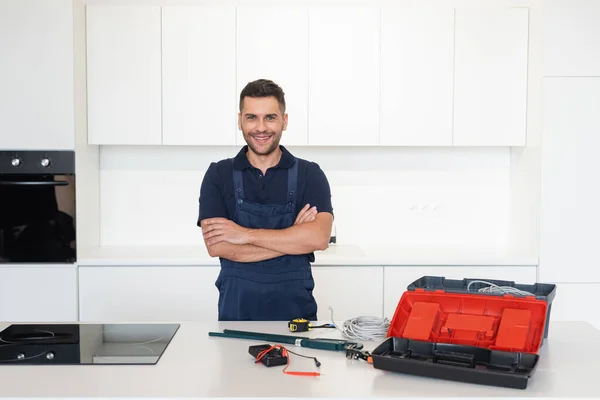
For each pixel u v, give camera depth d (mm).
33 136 3457
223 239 2311
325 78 3617
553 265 3535
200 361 1731
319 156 3986
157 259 3473
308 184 2459
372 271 3496
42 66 3436
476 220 4055
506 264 3510
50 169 3467
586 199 3516
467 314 1829
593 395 1477
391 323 1845
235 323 2174
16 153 3461
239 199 2418
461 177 4035
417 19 3611
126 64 3596
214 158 3980
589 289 3545
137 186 3979
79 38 3518
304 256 2404
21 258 3482
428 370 1573
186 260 3479
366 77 3623
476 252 3732
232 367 1678
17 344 1906
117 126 3625
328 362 1731
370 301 3502
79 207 3547
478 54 3633
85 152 3658
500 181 4043
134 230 3996
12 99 3445
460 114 3656
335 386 1531
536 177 3566
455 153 4023
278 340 1920
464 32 3621
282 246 2305
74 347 1873
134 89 3607
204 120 3627
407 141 3658
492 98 3654
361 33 3605
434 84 3637
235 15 3586
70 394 1468
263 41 3596
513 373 1517
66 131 3461
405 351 1709
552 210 3520
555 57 3463
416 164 4016
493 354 1615
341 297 3498
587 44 3459
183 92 3613
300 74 3613
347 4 3875
